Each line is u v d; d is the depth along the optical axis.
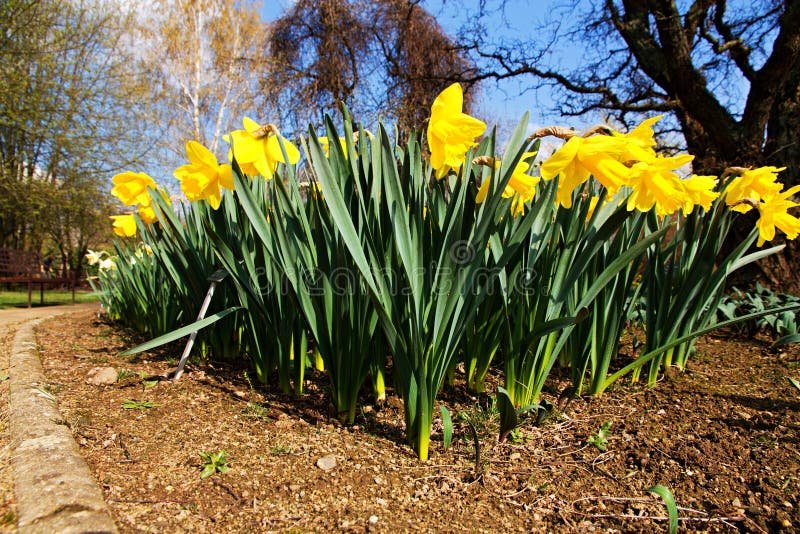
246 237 1.96
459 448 1.55
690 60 5.70
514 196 1.59
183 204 2.41
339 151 1.55
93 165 12.59
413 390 1.48
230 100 17.78
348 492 1.29
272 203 1.80
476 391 1.97
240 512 1.18
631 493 1.33
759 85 5.18
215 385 2.06
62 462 1.30
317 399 1.93
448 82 10.32
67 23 11.83
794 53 4.74
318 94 12.63
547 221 1.68
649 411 1.83
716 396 1.93
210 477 1.33
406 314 1.46
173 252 2.20
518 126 1.46
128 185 2.00
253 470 1.38
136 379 2.14
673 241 2.05
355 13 12.11
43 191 11.91
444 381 2.02
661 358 2.29
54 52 11.31
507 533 1.15
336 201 1.30
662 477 1.40
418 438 1.48
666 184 1.29
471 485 1.34
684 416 1.77
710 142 5.95
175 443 1.52
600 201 1.67
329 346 1.68
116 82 12.62
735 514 1.23
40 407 1.69
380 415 1.80
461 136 1.24
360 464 1.43
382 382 1.90
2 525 1.05
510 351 1.74
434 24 11.90
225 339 2.44
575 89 8.55
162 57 16.39
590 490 1.34
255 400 1.90
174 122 16.86
